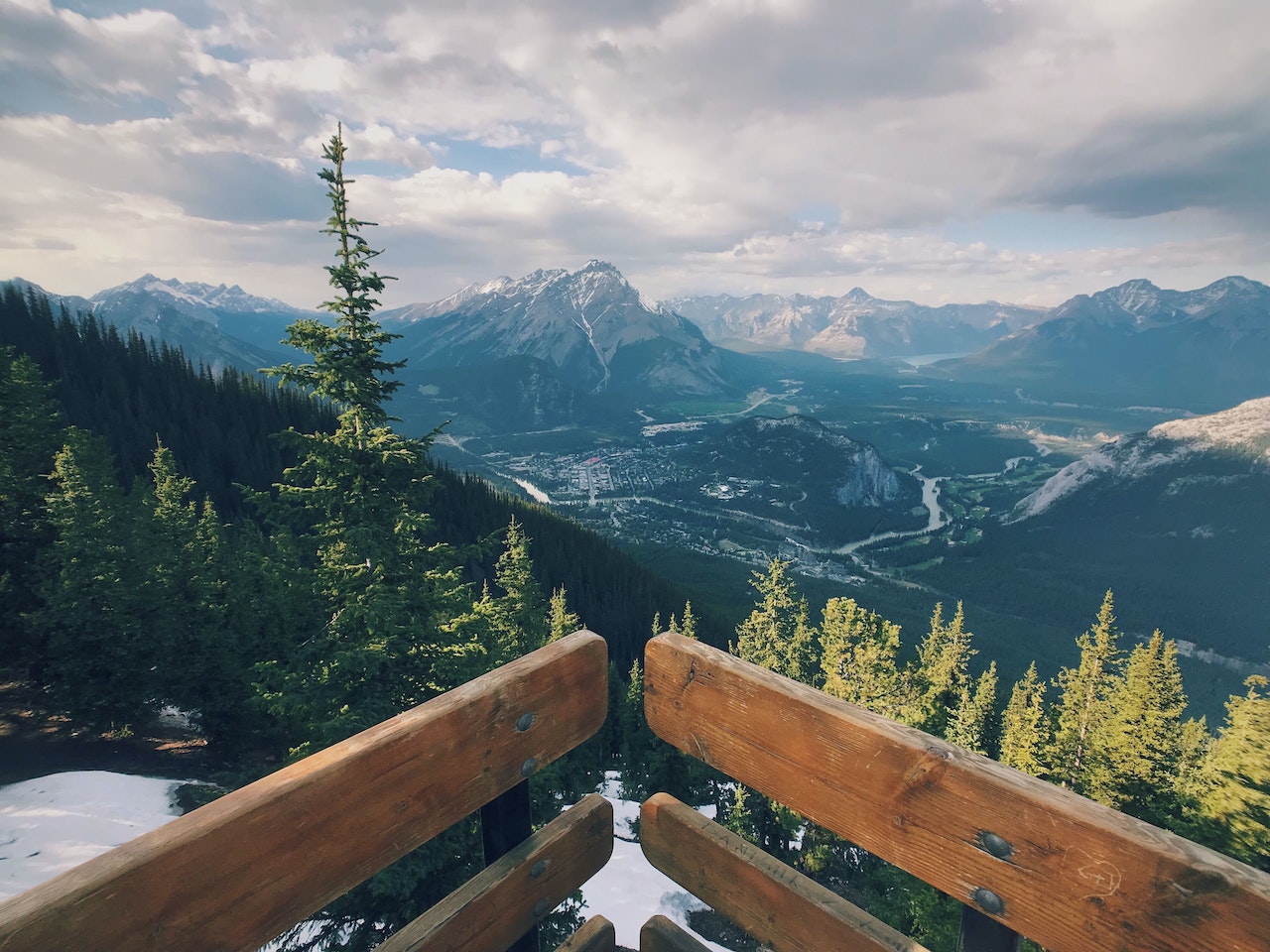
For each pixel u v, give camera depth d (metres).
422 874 8.45
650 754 27.31
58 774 17.73
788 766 1.66
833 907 1.61
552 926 10.57
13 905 0.97
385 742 1.42
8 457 24.30
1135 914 1.16
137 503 27.33
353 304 9.10
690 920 18.16
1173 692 21.12
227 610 22.34
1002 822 1.30
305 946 8.43
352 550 9.43
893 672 30.11
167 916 1.14
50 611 21.31
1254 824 14.63
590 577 74.62
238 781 16.72
